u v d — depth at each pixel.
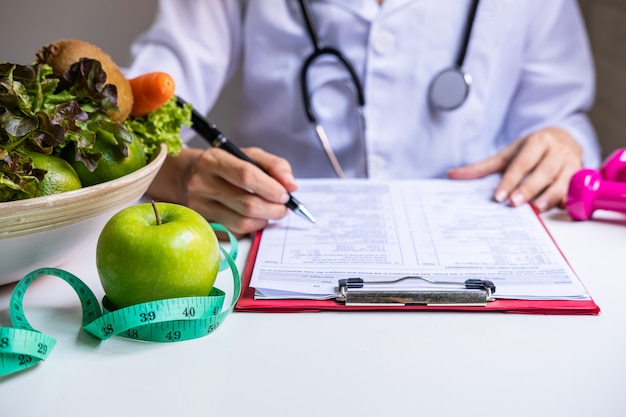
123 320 0.59
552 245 0.75
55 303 0.67
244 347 0.60
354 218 0.83
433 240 0.77
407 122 1.25
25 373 0.56
